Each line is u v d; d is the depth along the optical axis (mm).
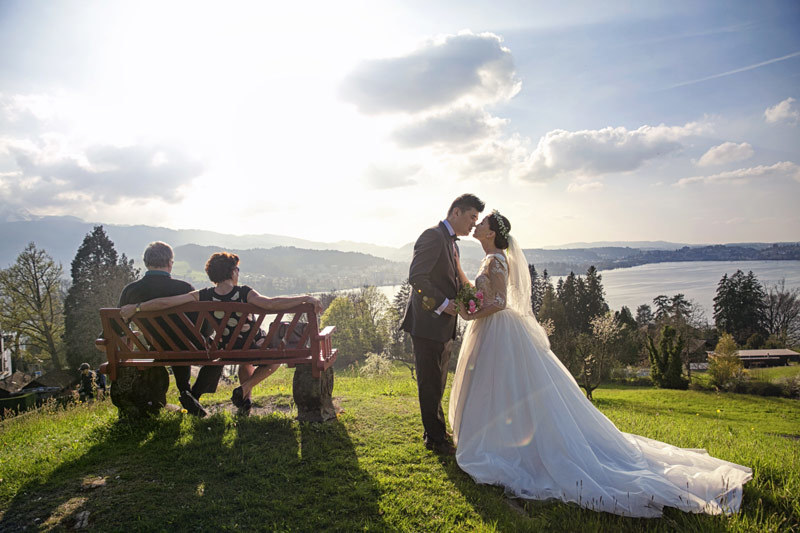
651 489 3373
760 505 3412
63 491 3354
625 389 41500
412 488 3561
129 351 4816
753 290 68688
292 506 3205
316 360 4816
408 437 4680
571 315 66750
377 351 59344
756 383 39531
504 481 3646
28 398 24859
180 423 4766
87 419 5625
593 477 3564
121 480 3520
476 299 4027
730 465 3922
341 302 61594
